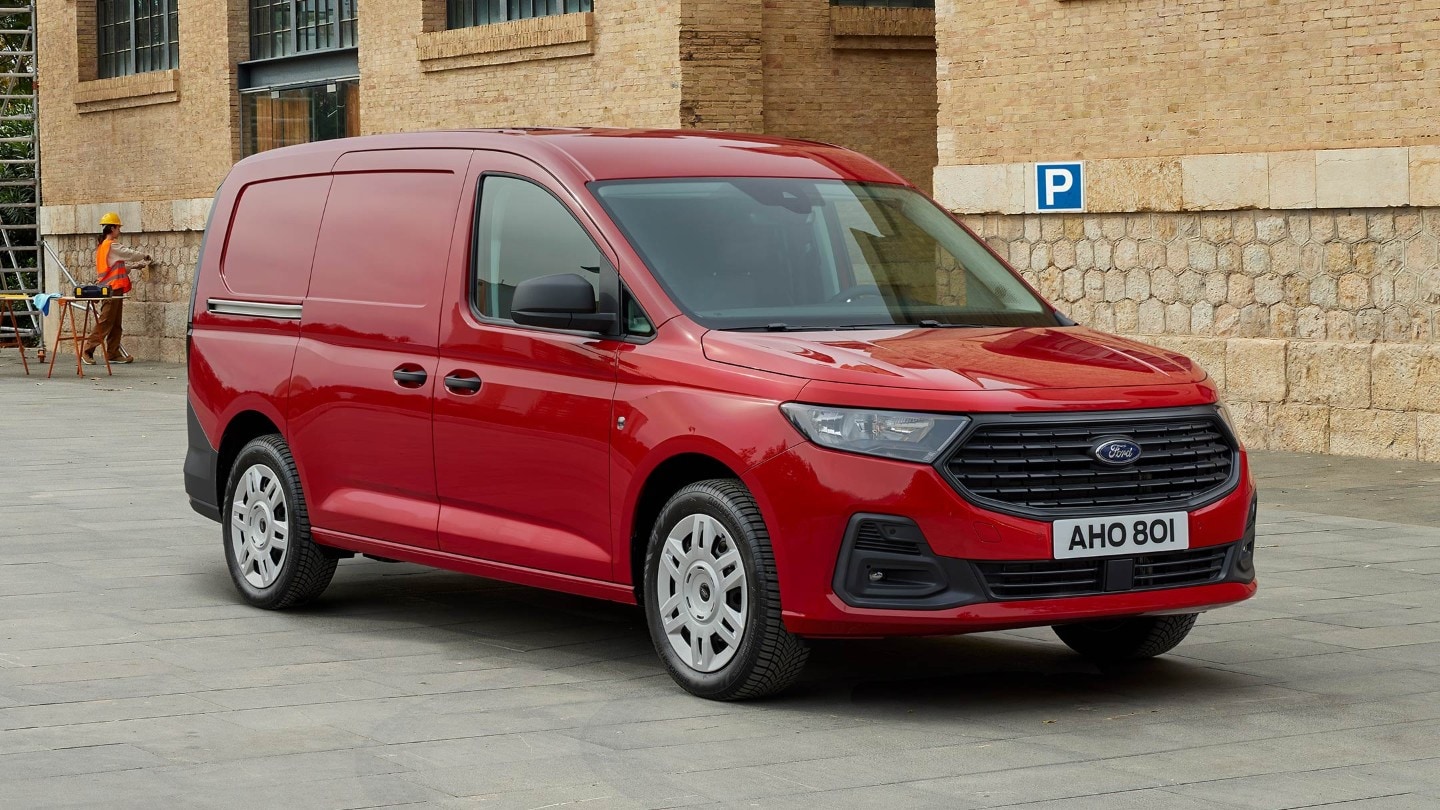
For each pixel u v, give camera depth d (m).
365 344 7.80
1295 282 14.41
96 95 29.73
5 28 34.12
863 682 6.79
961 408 5.96
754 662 6.21
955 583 5.93
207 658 7.20
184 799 5.17
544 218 7.14
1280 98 14.35
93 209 30.06
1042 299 7.44
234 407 8.49
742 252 6.91
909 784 5.32
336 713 6.26
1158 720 6.16
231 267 8.73
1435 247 13.53
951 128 16.83
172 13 28.33
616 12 19.56
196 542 10.19
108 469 13.68
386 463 7.68
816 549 6.02
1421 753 5.70
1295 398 14.38
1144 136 15.31
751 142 7.74
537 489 6.98
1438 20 13.30
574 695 6.55
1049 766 5.53
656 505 6.71
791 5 19.61
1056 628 7.30
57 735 5.93
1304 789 5.27
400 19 22.84
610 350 6.71
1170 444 6.25
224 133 26.80
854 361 6.15
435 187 7.66
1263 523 10.80
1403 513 11.14
